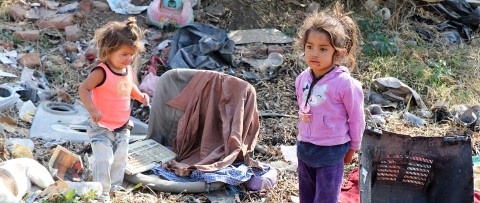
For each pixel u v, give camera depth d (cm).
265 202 468
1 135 518
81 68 640
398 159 455
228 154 489
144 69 637
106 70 435
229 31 713
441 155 447
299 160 405
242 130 500
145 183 467
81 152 511
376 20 736
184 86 522
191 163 500
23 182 429
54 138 525
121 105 448
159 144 513
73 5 724
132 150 497
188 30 668
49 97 594
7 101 558
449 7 776
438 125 602
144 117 580
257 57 676
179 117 520
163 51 665
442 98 639
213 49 644
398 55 696
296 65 663
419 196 462
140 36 440
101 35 431
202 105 515
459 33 767
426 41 743
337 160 388
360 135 386
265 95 623
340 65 386
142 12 727
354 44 386
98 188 436
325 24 369
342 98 378
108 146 448
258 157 533
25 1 721
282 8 754
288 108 610
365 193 412
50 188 431
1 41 655
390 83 636
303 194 411
